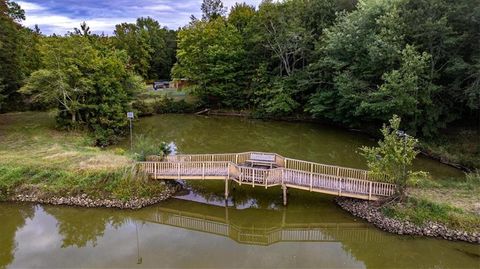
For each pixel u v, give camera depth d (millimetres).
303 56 36625
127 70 32594
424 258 12500
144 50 58406
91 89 26531
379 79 26719
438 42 22891
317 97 32812
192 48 42156
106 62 28484
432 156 22922
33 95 28328
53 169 17984
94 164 18328
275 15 37531
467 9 21422
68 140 24062
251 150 26188
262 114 39094
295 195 17672
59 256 12594
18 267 11820
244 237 14328
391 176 14875
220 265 12086
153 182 17531
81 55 27234
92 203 16234
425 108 23359
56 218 15500
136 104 40625
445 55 22828
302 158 23781
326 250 13414
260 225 15195
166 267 11883
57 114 27344
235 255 12867
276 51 37875
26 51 35281
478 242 12688
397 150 14297
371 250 13453
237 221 15508
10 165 18172
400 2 24094
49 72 24906
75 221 15367
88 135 26250
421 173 14703
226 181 16891
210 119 39625
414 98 22047
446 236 13047
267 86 38688
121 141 28250
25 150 21000
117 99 28609
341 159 23484
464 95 21812
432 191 15664
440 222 13492
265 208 16453
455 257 12227
